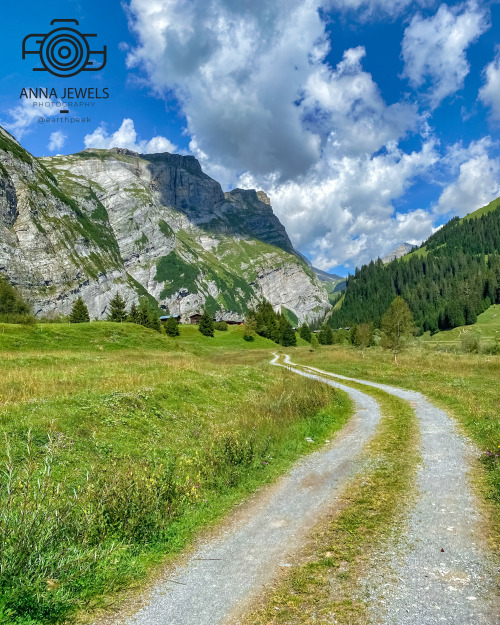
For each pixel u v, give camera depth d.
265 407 18.38
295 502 8.60
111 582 5.69
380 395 25.33
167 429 14.55
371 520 7.37
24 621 4.74
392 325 53.44
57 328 52.50
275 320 136.38
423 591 5.07
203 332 104.81
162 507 7.95
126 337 56.47
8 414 12.02
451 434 13.73
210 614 4.89
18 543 5.56
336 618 4.63
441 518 7.23
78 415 13.00
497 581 5.18
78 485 8.65
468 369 35.94
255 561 6.18
